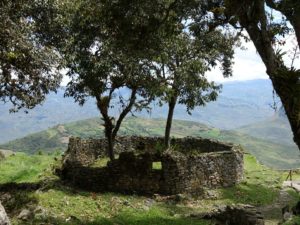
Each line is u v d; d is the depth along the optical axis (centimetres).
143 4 1853
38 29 2297
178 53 2944
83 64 2517
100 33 2397
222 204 2664
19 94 2277
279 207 2648
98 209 2252
